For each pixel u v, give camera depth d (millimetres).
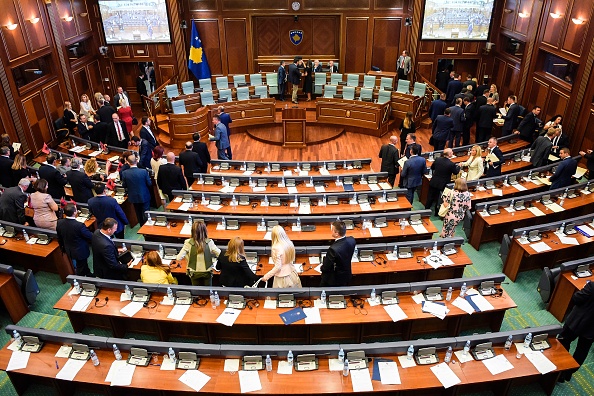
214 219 9086
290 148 15773
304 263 7840
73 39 16406
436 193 11141
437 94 17172
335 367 5816
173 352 5879
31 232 8719
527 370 5805
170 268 7715
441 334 7512
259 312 6688
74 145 13742
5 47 12617
